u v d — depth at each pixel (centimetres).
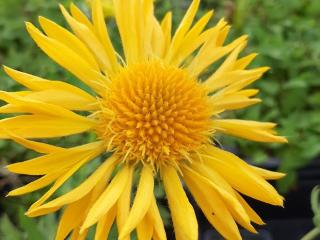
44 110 9
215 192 9
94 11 10
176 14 18
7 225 13
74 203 9
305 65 19
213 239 17
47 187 14
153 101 10
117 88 10
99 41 10
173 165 10
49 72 17
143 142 10
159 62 10
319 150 17
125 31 10
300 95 18
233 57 11
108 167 10
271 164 17
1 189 16
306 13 20
